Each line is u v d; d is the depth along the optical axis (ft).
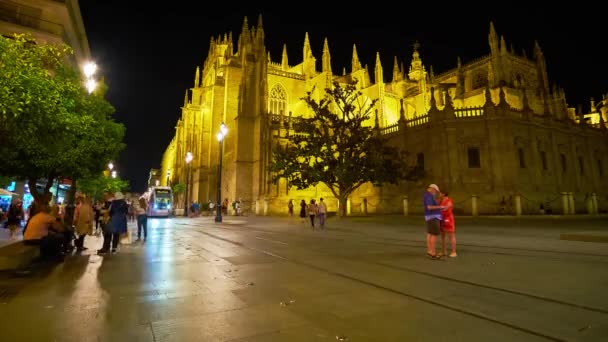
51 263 30.71
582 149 132.05
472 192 104.37
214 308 17.28
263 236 56.18
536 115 117.70
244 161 158.51
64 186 129.08
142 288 21.35
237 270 27.04
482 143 107.86
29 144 33.86
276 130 151.64
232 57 192.44
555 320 14.97
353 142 96.43
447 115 110.11
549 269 25.44
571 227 63.57
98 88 63.67
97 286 21.89
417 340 13.15
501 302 17.83
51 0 111.96
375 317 15.93
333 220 96.48
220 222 97.76
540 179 111.04
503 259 30.45
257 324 14.98
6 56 24.48
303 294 19.95
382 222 86.89
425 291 20.27
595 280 21.68
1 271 26.50
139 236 51.85
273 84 185.06
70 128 33.47
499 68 168.14
